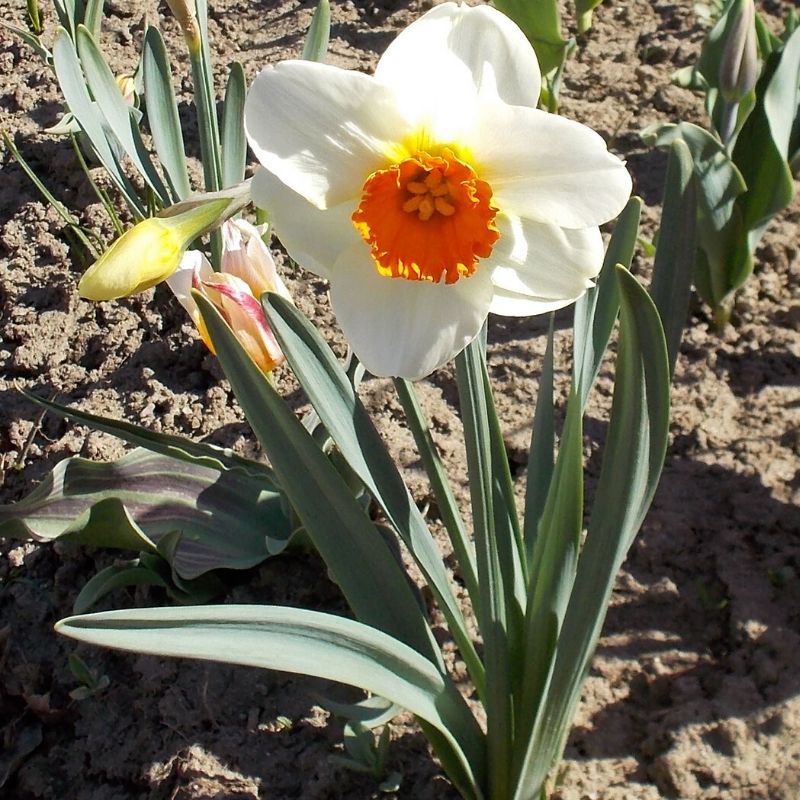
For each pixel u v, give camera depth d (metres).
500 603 0.59
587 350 0.58
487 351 0.82
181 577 0.69
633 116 0.99
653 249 0.84
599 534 0.55
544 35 0.82
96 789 0.67
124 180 0.76
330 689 0.67
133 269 0.53
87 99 0.75
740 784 0.64
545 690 0.59
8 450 0.80
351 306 0.54
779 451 0.74
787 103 0.76
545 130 0.51
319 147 0.52
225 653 0.53
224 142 0.75
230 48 1.10
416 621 0.60
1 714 0.70
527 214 0.53
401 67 0.51
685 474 0.74
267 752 0.66
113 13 1.16
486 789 0.62
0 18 1.17
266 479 0.71
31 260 0.92
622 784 0.64
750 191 0.77
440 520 0.73
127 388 0.82
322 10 0.73
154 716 0.68
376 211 0.52
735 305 0.83
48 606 0.72
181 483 0.72
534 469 0.63
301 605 0.70
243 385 0.56
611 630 0.69
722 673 0.67
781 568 0.70
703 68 0.80
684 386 0.78
